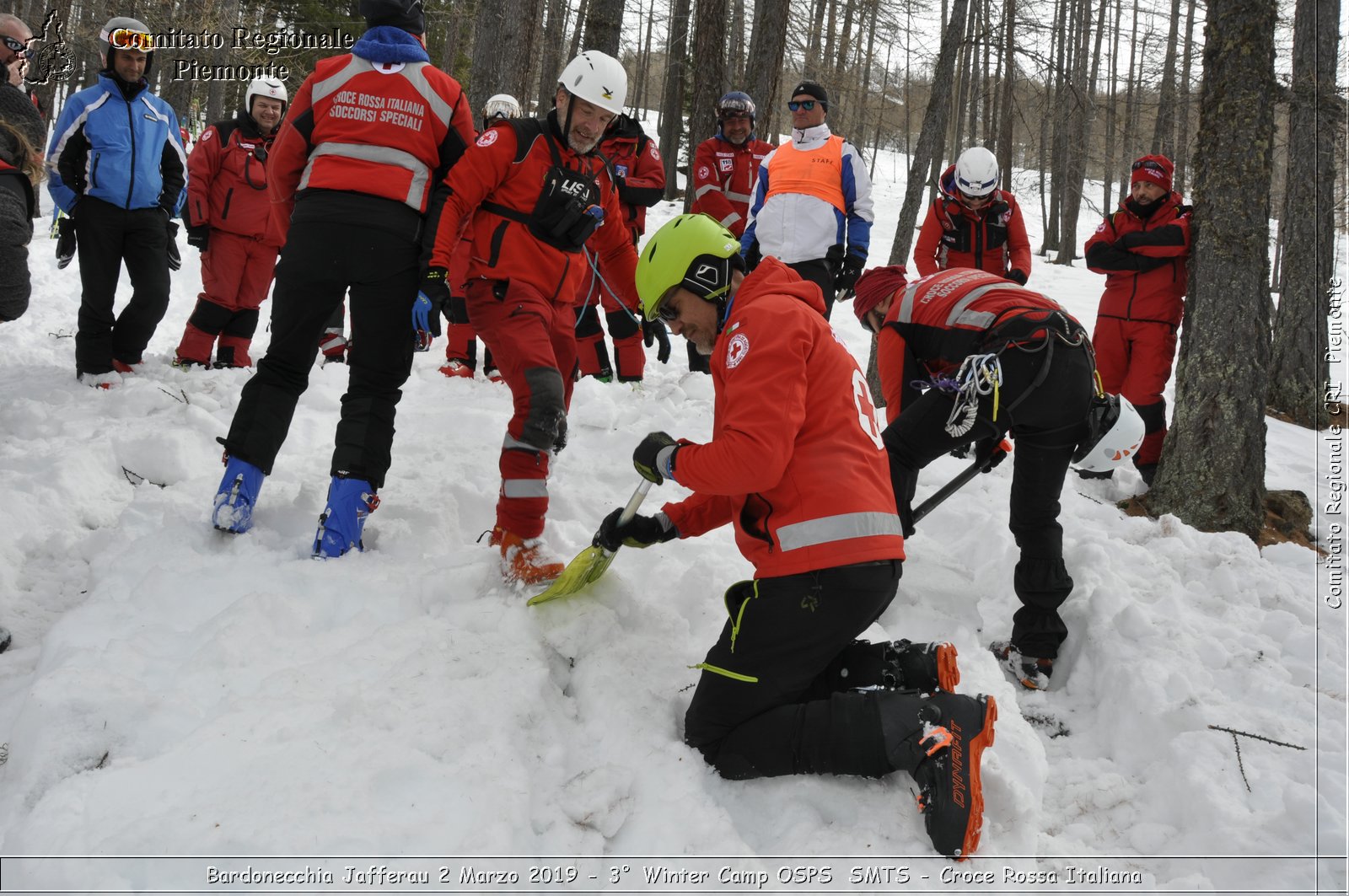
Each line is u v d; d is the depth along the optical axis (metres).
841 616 2.26
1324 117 8.05
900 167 38.62
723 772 2.37
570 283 3.24
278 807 2.00
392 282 3.15
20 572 3.18
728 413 2.25
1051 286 16.97
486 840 2.02
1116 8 26.75
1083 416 3.06
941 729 2.15
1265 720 2.79
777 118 19.22
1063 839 2.43
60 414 4.54
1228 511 4.38
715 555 3.44
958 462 4.84
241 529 3.23
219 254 5.75
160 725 2.28
